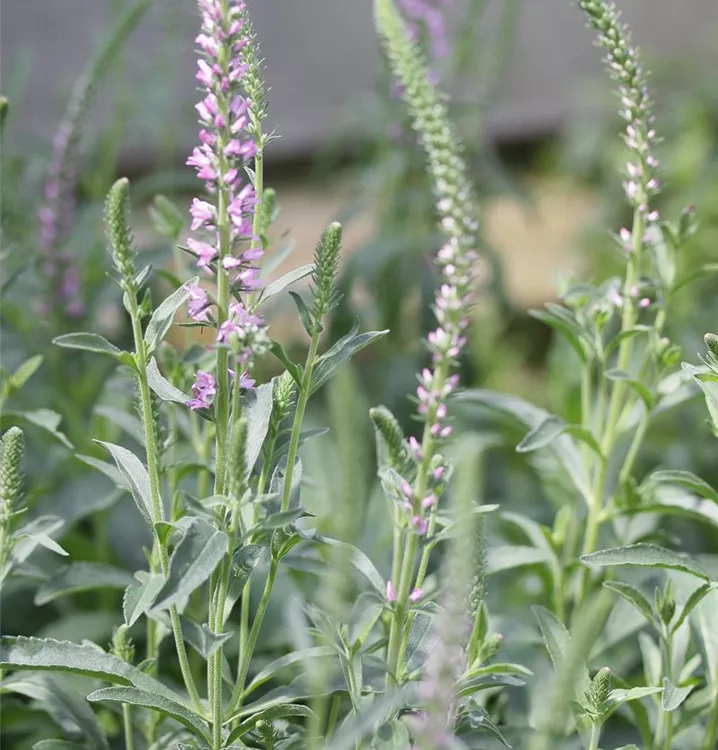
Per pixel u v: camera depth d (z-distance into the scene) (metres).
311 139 16.53
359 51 16.42
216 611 3.74
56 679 5.12
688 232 5.16
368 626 4.10
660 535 5.75
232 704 4.04
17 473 4.29
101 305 7.76
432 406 3.54
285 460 4.19
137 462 3.96
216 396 3.67
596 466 5.83
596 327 5.33
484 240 9.43
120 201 3.62
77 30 14.73
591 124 15.49
